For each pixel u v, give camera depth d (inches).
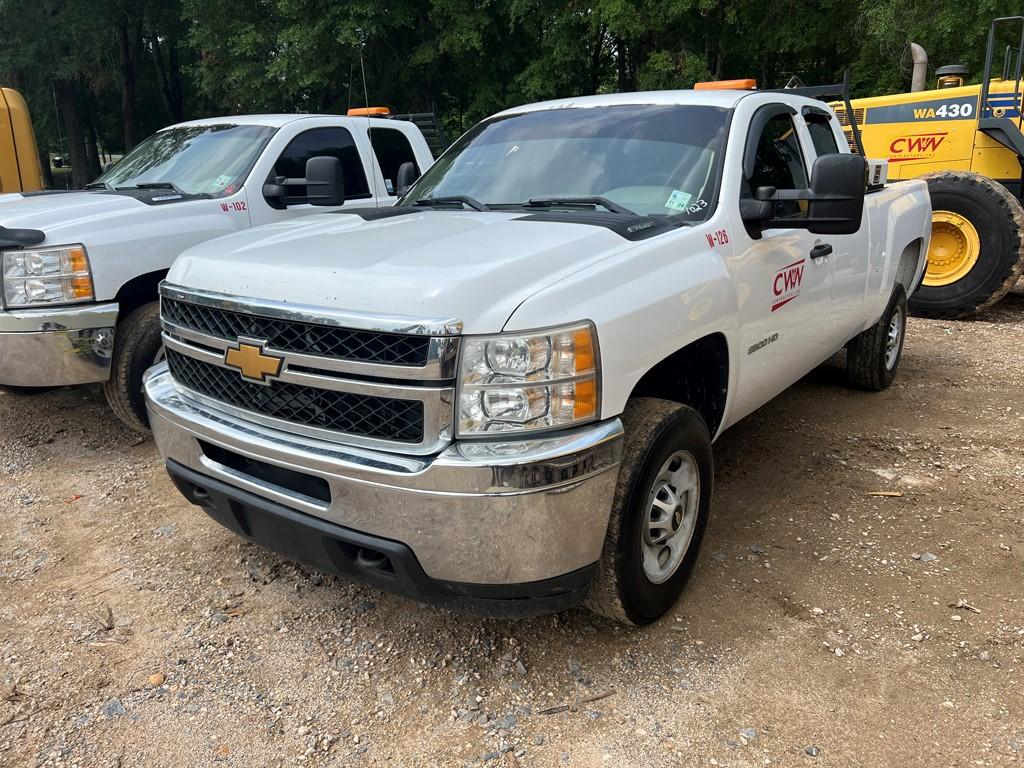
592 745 99.5
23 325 176.2
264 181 232.4
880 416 216.2
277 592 135.3
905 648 117.1
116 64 1090.1
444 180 162.9
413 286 96.3
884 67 700.0
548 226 119.6
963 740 99.0
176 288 121.2
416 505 95.1
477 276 97.4
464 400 94.7
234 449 110.4
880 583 134.6
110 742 101.2
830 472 180.2
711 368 133.8
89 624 126.3
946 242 336.5
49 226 182.1
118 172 259.0
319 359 100.6
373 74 738.2
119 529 158.2
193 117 1262.3
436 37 695.7
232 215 220.2
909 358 277.4
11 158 404.8
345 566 107.0
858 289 189.0
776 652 116.6
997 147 343.0
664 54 651.5
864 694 107.5
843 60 770.8
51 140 1154.0
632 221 124.0
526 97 716.7
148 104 1269.7
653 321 109.1
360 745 100.7
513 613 103.2
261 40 723.4
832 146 188.1
